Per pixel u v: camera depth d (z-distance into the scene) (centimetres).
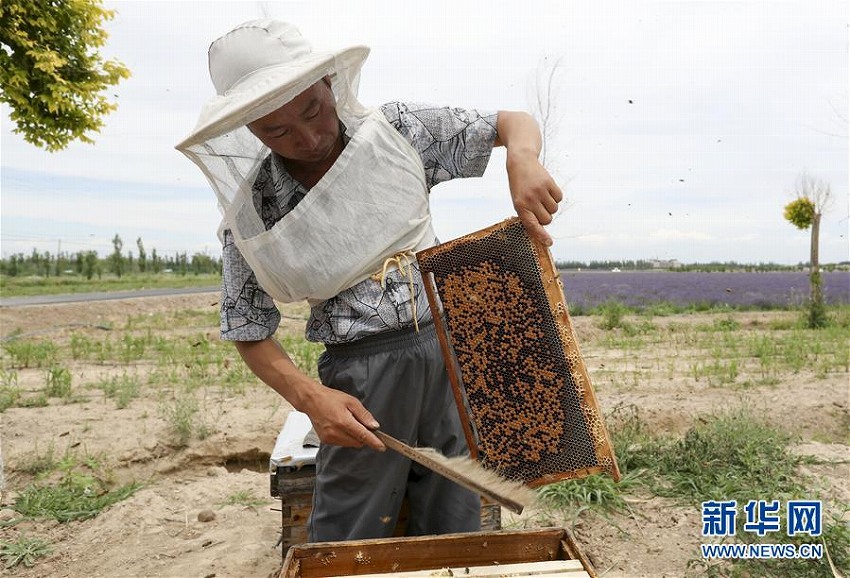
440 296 202
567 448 194
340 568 194
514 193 193
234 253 214
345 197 200
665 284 2969
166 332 1391
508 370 197
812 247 1364
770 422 562
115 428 563
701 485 396
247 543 362
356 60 197
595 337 1224
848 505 363
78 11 865
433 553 196
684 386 716
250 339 213
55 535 383
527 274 197
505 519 374
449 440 233
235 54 194
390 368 216
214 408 632
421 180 215
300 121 188
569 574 177
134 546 365
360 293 211
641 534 354
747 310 1927
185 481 490
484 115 221
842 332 1164
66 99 856
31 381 805
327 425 198
